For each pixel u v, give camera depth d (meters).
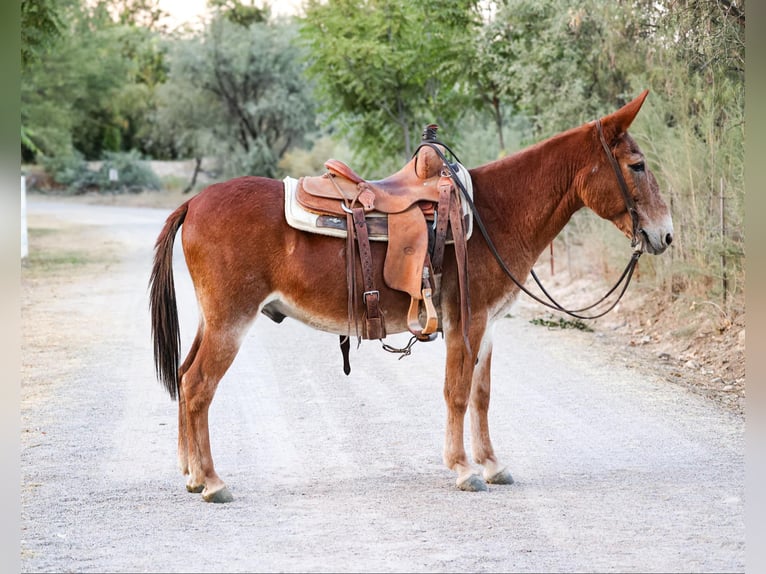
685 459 6.69
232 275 5.81
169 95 46.81
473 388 6.30
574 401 8.50
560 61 15.45
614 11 13.60
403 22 21.33
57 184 49.94
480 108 20.59
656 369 9.93
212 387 5.86
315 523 5.41
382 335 6.01
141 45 61.34
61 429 7.66
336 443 7.22
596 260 14.70
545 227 6.39
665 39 12.46
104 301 15.06
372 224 5.96
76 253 22.41
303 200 5.92
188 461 6.06
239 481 6.29
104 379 9.59
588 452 6.91
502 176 6.38
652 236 6.24
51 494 5.98
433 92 21.73
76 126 52.09
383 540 5.11
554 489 6.04
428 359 10.59
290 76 45.56
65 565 4.79
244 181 6.04
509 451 6.96
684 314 11.55
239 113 46.50
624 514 5.52
